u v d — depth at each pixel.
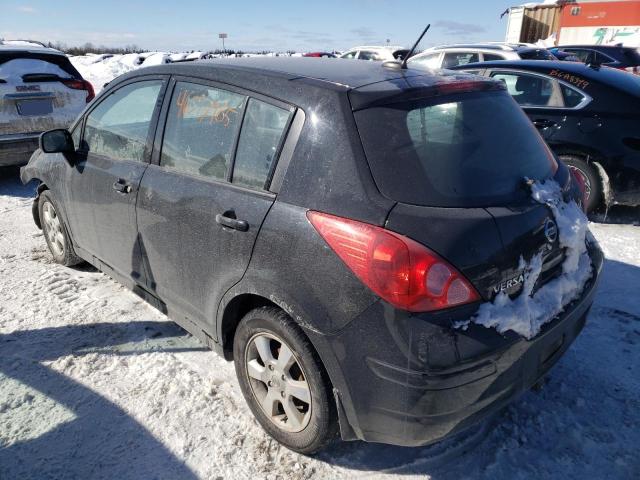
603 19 18.48
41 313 3.62
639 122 4.94
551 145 5.30
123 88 3.33
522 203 2.16
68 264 4.25
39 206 4.34
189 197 2.64
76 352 3.18
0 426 2.59
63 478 2.30
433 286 1.84
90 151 3.55
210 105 2.66
